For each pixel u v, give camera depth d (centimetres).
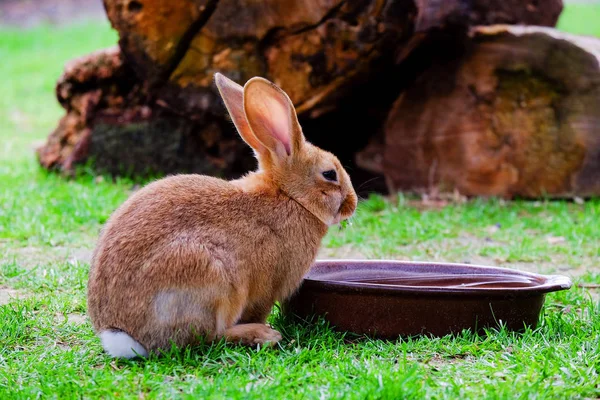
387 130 1279
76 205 1085
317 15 1081
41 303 723
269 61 1118
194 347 586
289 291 638
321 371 552
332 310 643
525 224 1089
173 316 573
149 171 1265
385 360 586
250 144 658
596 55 1198
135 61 1151
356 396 503
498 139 1226
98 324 591
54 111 1989
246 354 589
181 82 1152
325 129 1237
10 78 2320
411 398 507
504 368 565
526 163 1226
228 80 668
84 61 1288
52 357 591
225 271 584
